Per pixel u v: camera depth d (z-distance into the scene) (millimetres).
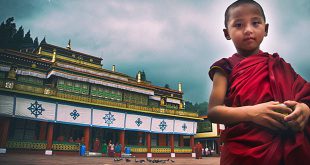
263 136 893
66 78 26297
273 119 856
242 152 889
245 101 972
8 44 67688
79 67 29578
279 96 944
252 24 1116
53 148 22828
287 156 833
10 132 22891
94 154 24641
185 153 32719
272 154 845
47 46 32719
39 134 23984
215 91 1072
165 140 33406
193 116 34531
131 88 31203
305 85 993
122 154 26516
